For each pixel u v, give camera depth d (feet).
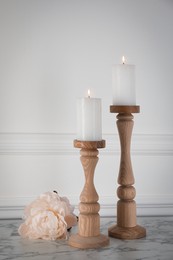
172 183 6.36
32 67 6.17
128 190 4.89
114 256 4.40
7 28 6.12
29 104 6.18
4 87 6.14
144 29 6.27
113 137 6.26
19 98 6.16
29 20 6.15
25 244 4.79
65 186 6.24
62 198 5.17
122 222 4.95
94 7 6.22
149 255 4.43
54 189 6.23
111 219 6.00
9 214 6.20
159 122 6.31
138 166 6.31
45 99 6.20
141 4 6.27
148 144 6.29
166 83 6.30
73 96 6.22
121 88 4.74
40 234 4.88
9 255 4.44
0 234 5.20
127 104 4.75
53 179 6.23
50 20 6.17
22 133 6.16
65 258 4.35
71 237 4.73
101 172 6.28
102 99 6.24
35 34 6.16
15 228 5.50
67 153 6.23
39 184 6.22
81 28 6.21
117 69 4.74
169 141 6.32
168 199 6.34
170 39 6.29
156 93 6.30
